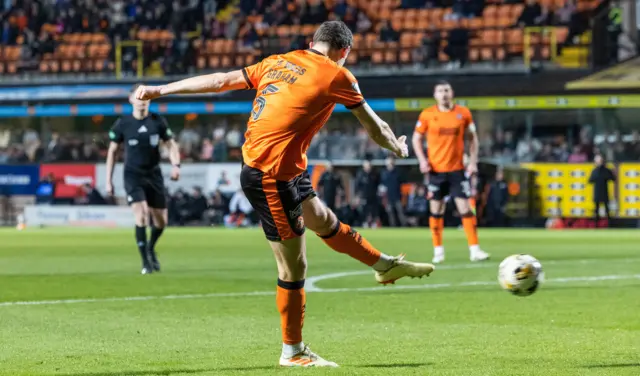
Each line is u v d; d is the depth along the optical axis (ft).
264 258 95.45
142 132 78.18
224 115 186.09
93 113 188.24
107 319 48.98
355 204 170.71
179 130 188.55
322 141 176.14
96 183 181.57
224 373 32.55
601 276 71.82
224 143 179.83
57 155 186.91
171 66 197.77
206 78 34.30
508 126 176.45
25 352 37.86
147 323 47.26
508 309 52.11
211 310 52.80
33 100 189.16
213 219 174.50
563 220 167.32
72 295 61.21
